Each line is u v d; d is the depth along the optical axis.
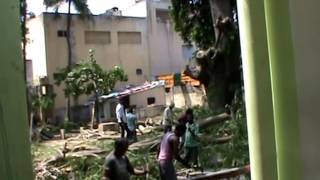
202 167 8.67
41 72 32.72
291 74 1.20
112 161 5.21
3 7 0.97
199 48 18.44
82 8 33.16
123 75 31.33
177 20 19.83
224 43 15.54
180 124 7.00
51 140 20.31
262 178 1.17
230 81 15.80
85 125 28.19
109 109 30.97
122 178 5.23
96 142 16.14
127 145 5.35
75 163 9.68
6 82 0.97
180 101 32.41
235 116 12.70
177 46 37.91
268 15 1.22
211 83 16.05
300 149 1.19
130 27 36.22
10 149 0.96
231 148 9.32
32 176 1.00
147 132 17.75
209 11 18.81
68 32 32.94
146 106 32.47
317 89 1.17
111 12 35.75
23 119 0.99
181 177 7.95
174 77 30.03
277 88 1.21
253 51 1.16
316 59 1.17
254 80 1.17
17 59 0.99
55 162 10.73
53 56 32.75
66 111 31.05
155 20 37.25
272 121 1.17
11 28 0.98
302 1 1.18
